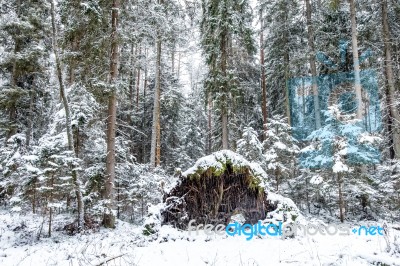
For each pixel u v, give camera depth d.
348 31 16.31
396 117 13.68
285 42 18.66
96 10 10.76
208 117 28.94
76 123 10.84
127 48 13.92
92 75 12.11
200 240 7.34
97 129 12.74
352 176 11.58
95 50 11.56
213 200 8.68
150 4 13.32
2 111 15.86
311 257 5.56
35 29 15.25
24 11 15.57
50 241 8.50
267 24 19.61
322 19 16.84
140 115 24.11
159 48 18.58
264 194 8.78
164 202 8.84
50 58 15.67
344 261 5.18
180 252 6.27
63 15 11.39
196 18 18.36
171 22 16.64
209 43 16.61
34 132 16.45
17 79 15.87
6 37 15.36
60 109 11.98
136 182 13.06
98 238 8.64
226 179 8.81
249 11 17.72
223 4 15.70
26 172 8.99
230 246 6.66
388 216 11.63
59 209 11.98
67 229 9.63
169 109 23.23
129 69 13.37
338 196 12.31
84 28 11.39
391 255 5.34
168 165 23.67
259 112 20.97
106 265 5.54
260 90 22.50
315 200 13.66
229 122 17.44
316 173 12.34
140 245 7.19
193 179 8.79
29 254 6.82
